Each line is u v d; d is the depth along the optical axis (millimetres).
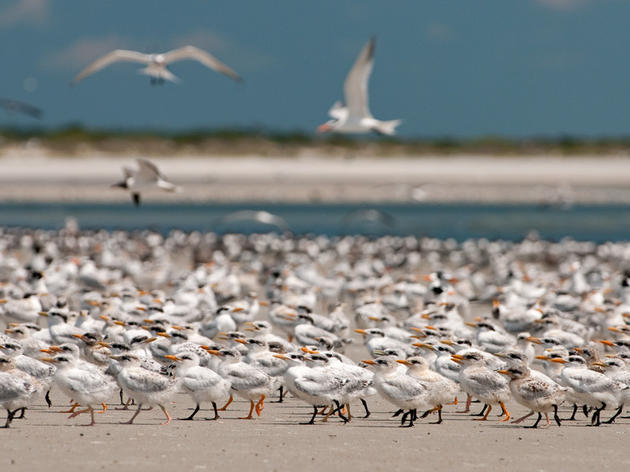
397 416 19766
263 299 39938
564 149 186750
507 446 16750
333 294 38531
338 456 15680
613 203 133250
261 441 16828
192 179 149375
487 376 18984
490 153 184000
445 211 120875
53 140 174625
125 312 27922
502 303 32656
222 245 64062
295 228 99562
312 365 19328
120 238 66250
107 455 15438
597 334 28781
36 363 19312
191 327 23203
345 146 186125
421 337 24266
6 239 64375
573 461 15648
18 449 15797
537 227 100062
